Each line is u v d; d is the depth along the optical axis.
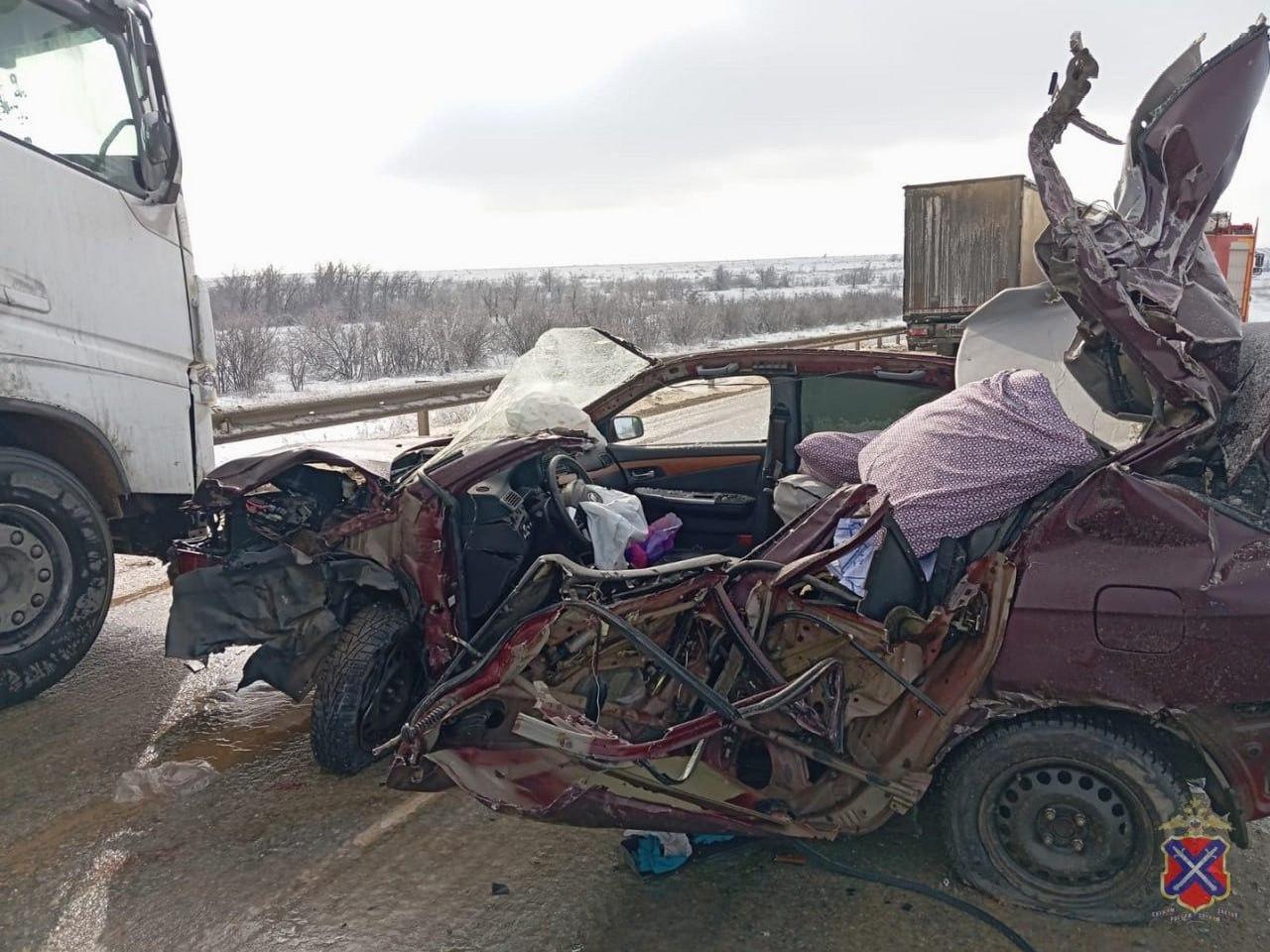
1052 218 3.08
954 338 17.48
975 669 2.95
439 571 3.75
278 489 4.24
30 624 4.64
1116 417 3.74
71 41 4.72
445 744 3.01
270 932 2.99
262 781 3.96
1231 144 3.40
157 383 5.22
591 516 3.87
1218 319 3.46
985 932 2.97
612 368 5.40
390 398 11.06
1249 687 2.73
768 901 3.14
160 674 5.13
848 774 3.05
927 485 3.23
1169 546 2.84
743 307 38.31
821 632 3.12
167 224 5.23
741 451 5.25
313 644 4.07
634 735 3.11
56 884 3.24
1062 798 2.99
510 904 3.14
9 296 4.46
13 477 4.49
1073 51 2.86
